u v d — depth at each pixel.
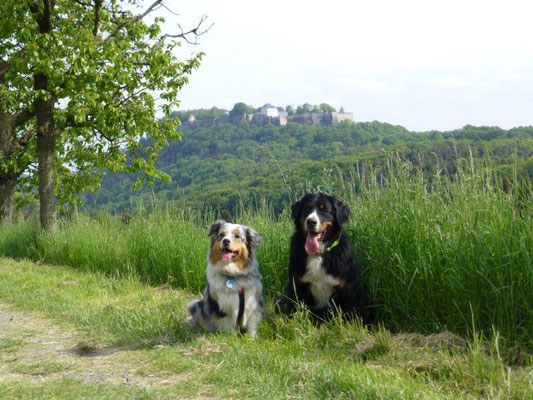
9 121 10.11
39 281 6.11
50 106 9.83
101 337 3.79
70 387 2.78
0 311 4.75
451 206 3.81
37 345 3.71
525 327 3.17
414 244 3.86
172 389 2.73
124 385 2.86
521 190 3.45
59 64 8.92
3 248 9.81
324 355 3.21
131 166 10.74
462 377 2.67
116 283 5.93
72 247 8.00
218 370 2.96
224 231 3.76
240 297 3.71
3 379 2.98
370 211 4.23
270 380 2.77
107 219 8.44
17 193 14.58
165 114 10.72
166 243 6.34
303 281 3.90
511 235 3.28
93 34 9.71
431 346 3.20
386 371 2.84
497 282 3.32
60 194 12.61
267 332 3.68
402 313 3.89
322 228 3.75
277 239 5.10
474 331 3.14
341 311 3.85
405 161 4.21
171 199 7.23
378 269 4.02
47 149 9.84
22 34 8.68
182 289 5.64
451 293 3.58
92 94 9.34
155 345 3.53
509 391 2.47
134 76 10.19
